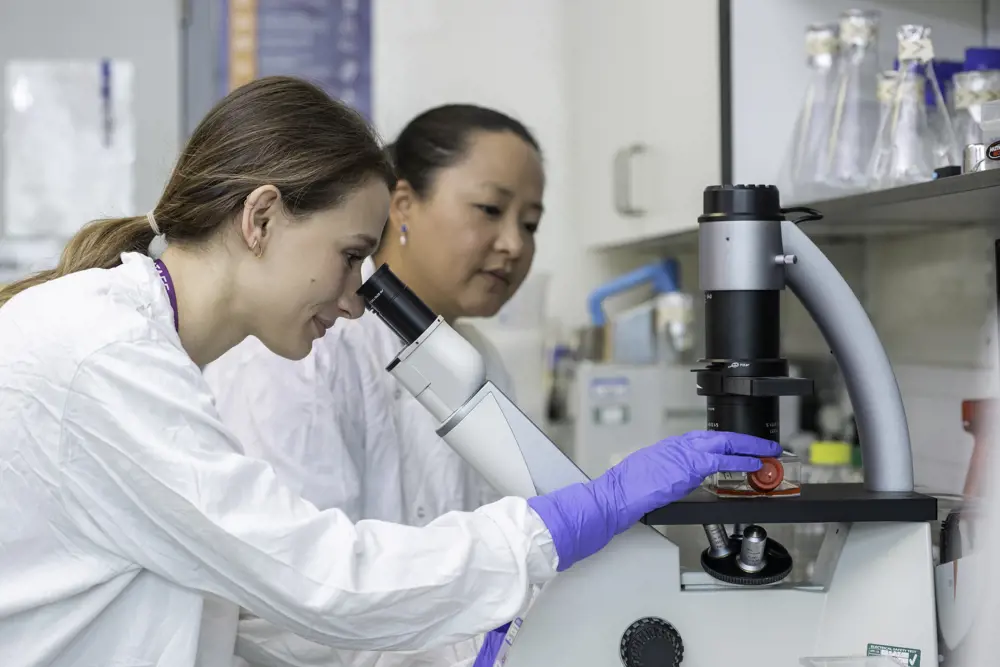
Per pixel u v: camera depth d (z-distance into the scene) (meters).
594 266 3.28
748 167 1.80
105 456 0.98
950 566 1.08
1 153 3.08
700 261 1.15
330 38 3.22
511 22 3.30
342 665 1.31
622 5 2.61
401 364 1.14
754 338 1.12
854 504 1.07
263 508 0.98
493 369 1.92
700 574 1.14
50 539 1.01
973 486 1.23
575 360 3.08
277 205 1.08
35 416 0.99
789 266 1.13
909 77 1.42
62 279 1.05
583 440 2.66
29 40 3.08
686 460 1.07
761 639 1.12
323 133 1.10
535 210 1.76
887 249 2.08
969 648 1.05
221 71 3.17
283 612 0.99
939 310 1.86
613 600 1.11
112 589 1.03
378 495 1.61
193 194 1.09
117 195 3.11
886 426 1.14
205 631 1.15
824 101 1.61
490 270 1.72
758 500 1.07
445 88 3.29
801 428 2.44
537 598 1.11
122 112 3.11
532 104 3.31
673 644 1.08
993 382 1.38
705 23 1.96
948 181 1.13
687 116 2.08
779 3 1.80
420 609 1.00
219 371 1.47
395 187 1.72
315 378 1.46
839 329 1.14
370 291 1.14
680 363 2.80
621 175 2.55
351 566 0.98
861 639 1.10
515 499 1.07
